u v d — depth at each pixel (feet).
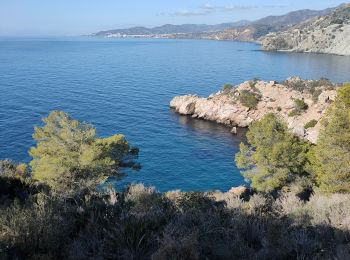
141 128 294.87
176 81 530.68
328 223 37.70
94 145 108.68
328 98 294.25
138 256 27.37
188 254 25.13
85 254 27.43
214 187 191.01
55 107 346.54
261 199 49.08
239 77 586.45
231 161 228.02
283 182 115.14
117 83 503.20
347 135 89.81
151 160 225.35
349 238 32.65
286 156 114.01
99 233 30.63
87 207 37.55
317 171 102.53
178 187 190.08
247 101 321.52
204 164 222.07
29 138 245.24
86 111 338.13
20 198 63.93
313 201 51.06
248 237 33.22
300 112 295.69
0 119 291.79
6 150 221.66
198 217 36.29
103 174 106.52
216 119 327.88
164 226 32.19
